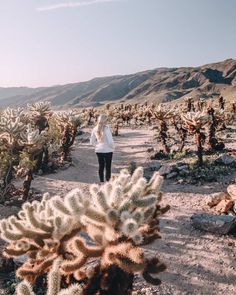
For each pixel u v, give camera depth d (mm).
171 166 14047
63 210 3906
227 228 8500
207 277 6871
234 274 6957
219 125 26828
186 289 6504
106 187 4363
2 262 7090
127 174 4844
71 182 14039
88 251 3955
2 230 4172
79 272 4332
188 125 14398
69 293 2961
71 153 20875
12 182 13805
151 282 4188
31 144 11797
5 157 11250
